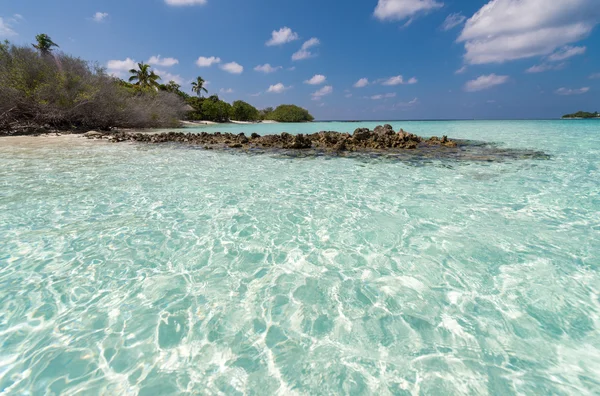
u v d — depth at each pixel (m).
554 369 2.36
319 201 6.66
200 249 4.43
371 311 3.09
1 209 5.95
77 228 5.11
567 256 4.09
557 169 9.54
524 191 7.18
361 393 2.17
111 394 2.17
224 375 2.35
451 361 2.45
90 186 7.79
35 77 25.09
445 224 5.29
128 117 32.19
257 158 12.50
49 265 3.92
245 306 3.18
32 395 2.17
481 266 3.90
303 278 3.70
